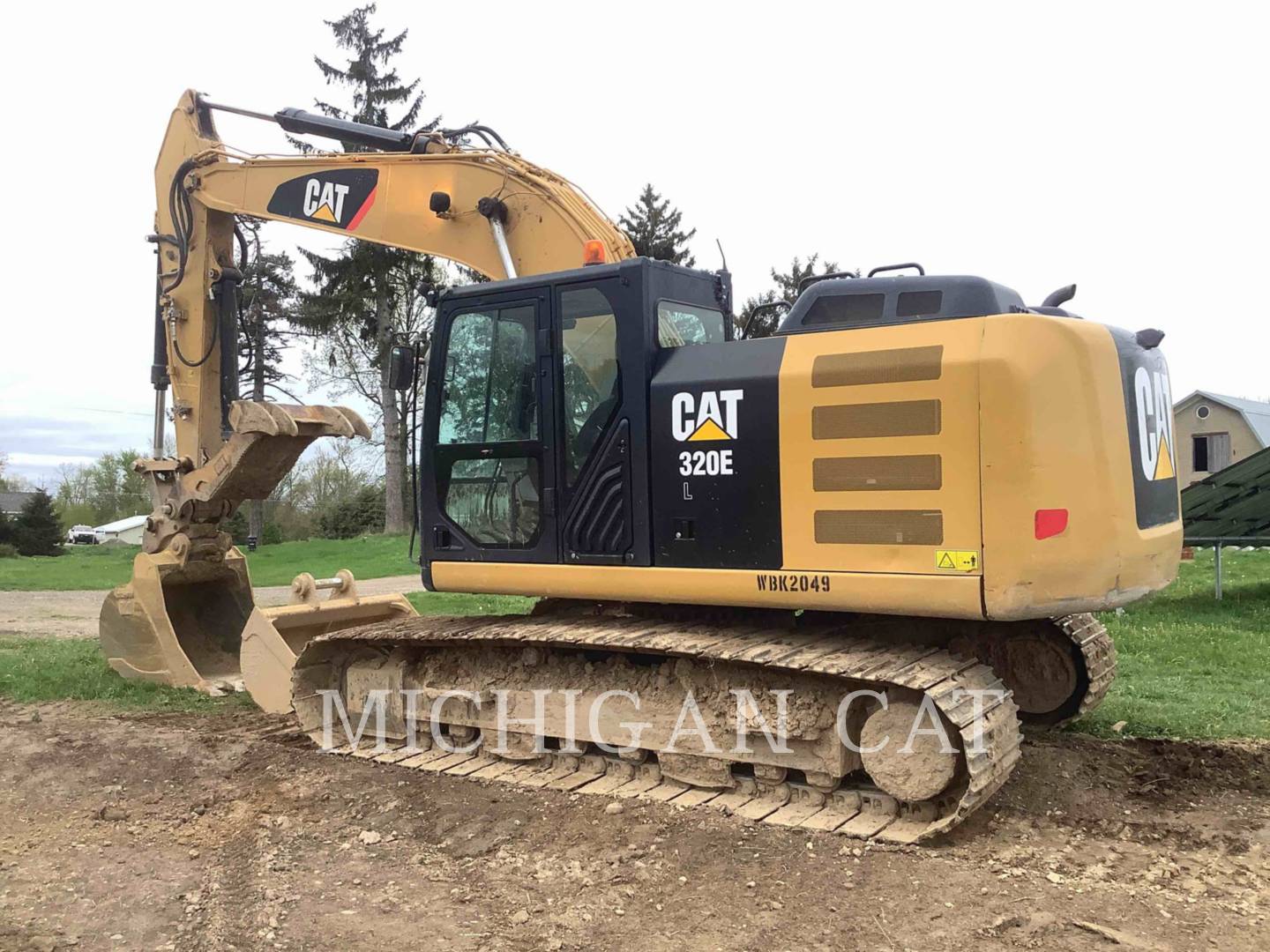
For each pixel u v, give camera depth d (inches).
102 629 343.9
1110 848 181.8
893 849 180.5
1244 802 205.3
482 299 234.7
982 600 174.9
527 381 227.8
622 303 211.8
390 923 158.6
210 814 216.1
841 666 186.2
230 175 331.0
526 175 269.4
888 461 183.5
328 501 1728.6
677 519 205.2
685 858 180.2
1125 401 191.2
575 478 218.2
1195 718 269.1
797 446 192.2
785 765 203.8
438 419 241.8
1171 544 203.8
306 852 191.9
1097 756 232.4
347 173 304.7
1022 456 173.2
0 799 227.8
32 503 1528.1
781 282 1549.0
